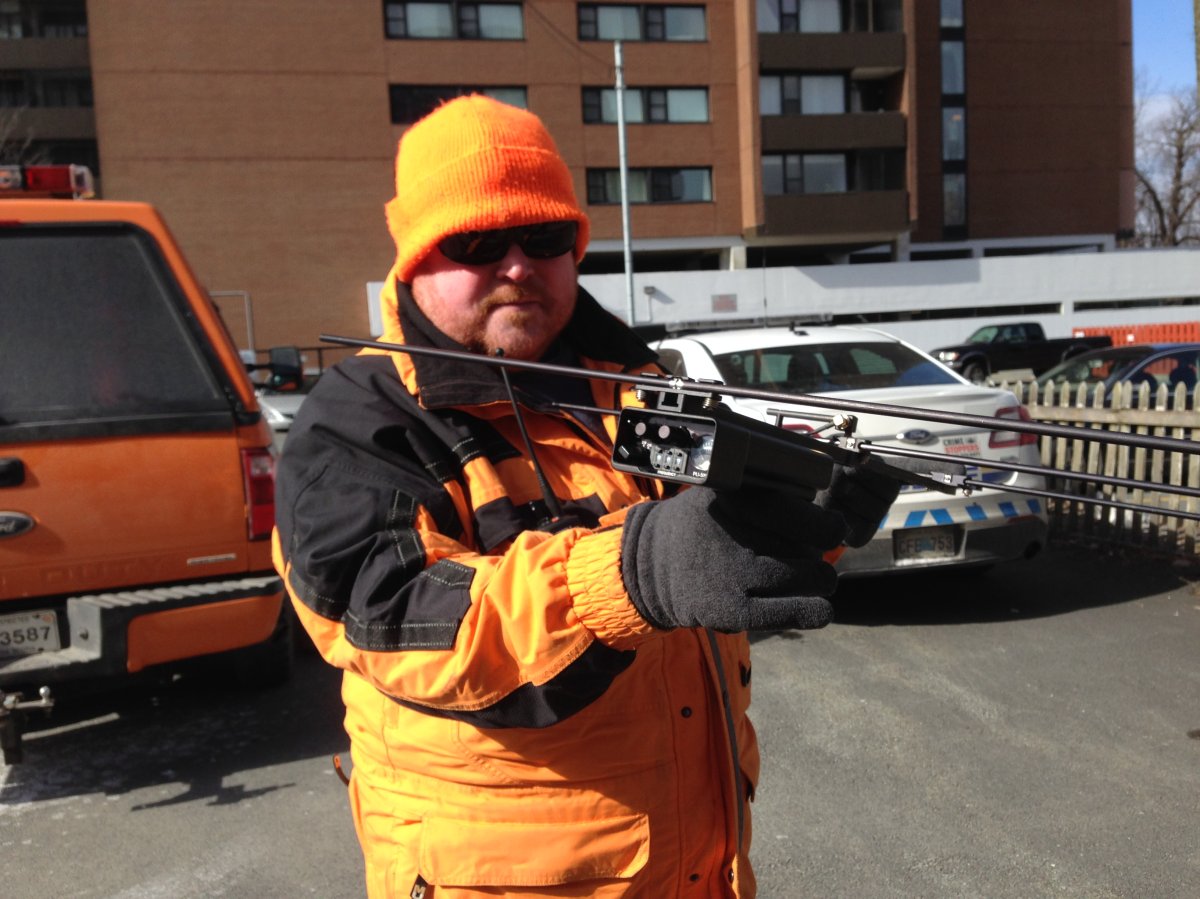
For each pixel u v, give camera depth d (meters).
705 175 31.92
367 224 30.09
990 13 35.66
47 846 2.95
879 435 4.53
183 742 3.72
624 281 28.73
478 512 1.19
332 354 29.98
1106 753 3.30
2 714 2.98
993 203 36.22
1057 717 3.60
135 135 28.73
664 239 31.75
